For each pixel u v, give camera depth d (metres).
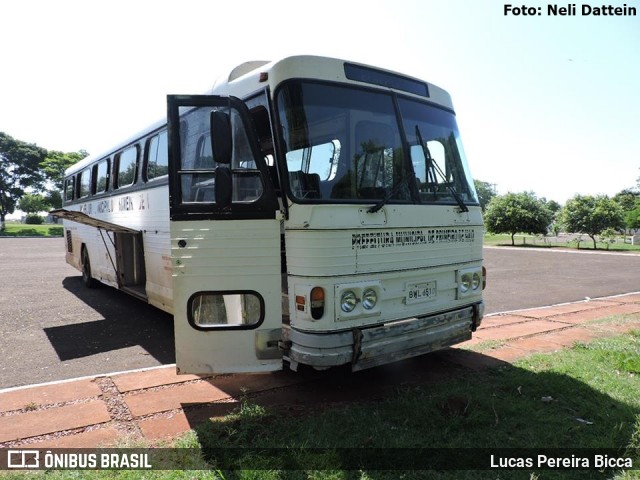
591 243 37.03
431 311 5.07
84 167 11.90
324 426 4.00
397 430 3.99
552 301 10.90
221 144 4.06
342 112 4.64
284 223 4.38
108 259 9.84
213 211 4.28
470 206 5.63
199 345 4.30
